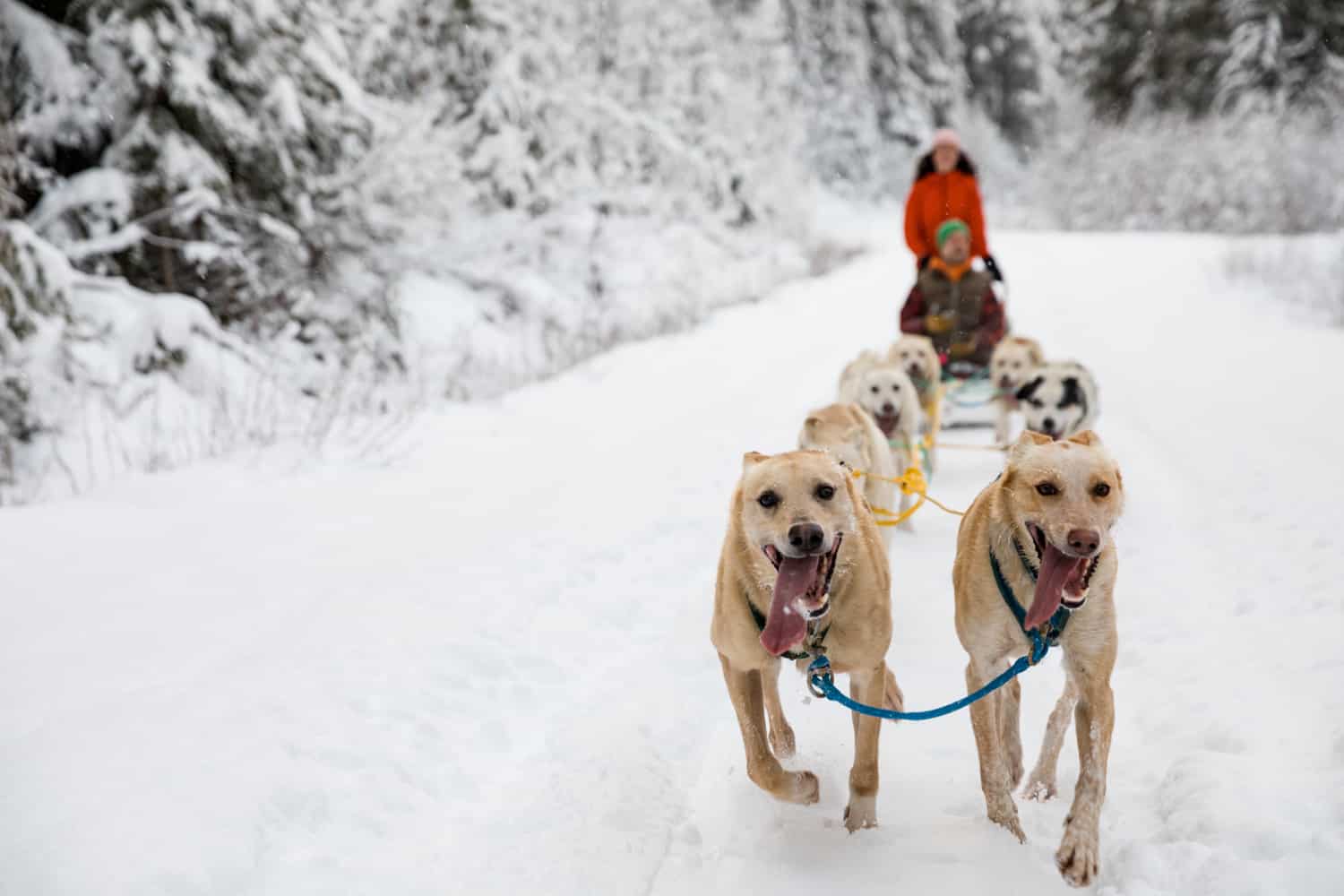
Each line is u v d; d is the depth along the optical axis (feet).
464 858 9.85
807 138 119.34
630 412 30.04
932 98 132.46
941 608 15.94
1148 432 25.41
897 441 21.22
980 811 10.64
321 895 9.01
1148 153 95.40
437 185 39.47
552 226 46.60
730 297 53.62
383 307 34.19
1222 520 18.11
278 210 32.32
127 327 24.64
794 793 10.51
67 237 27.48
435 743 11.70
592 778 11.21
